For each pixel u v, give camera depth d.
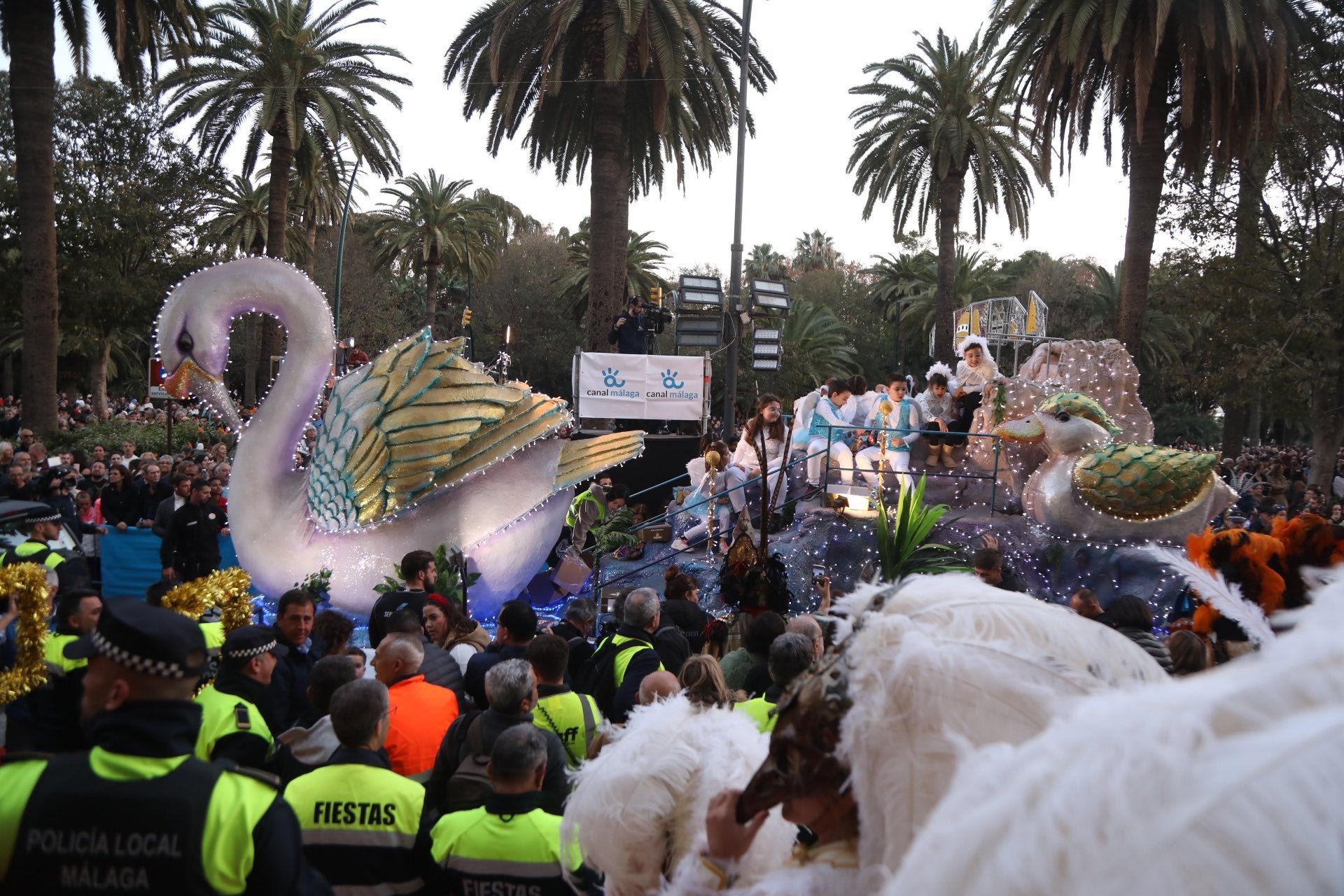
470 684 5.73
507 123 23.33
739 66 25.33
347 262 52.62
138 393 56.62
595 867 2.79
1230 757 0.80
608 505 15.48
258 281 11.34
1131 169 19.88
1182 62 18.42
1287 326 20.62
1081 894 0.79
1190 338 43.19
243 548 11.24
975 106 31.19
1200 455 10.94
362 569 11.48
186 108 29.12
